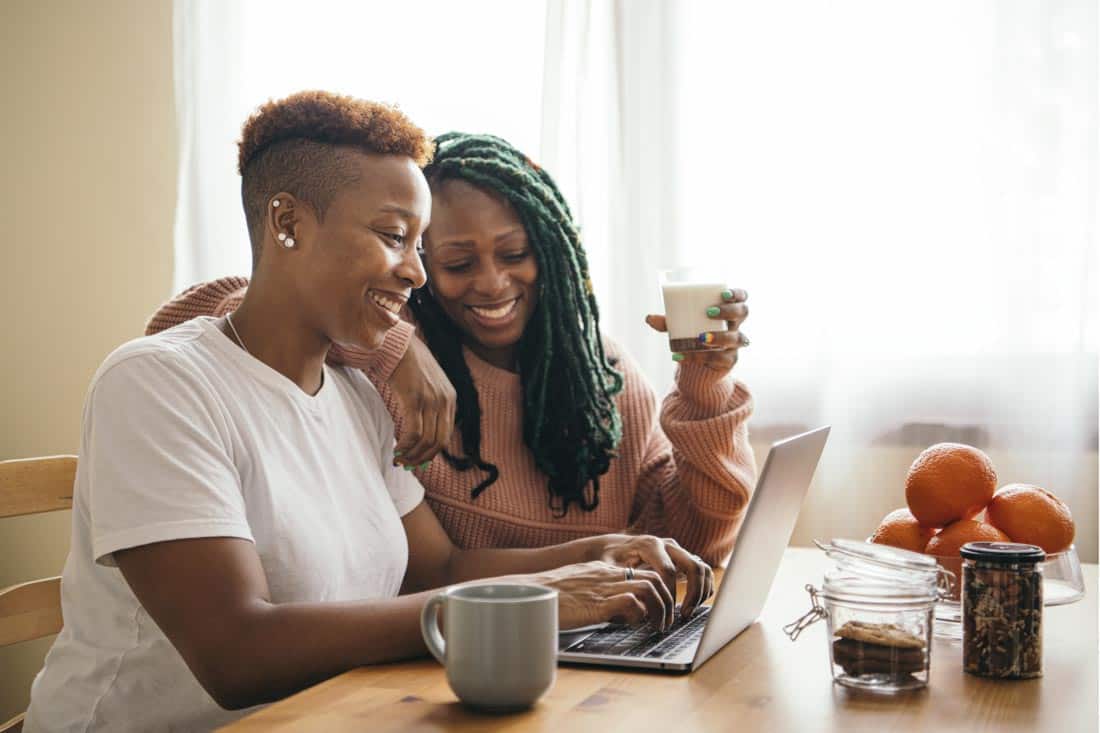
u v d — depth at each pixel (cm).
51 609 151
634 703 96
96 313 271
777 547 124
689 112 229
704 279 157
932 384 216
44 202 271
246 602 110
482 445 165
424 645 110
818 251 221
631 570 123
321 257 125
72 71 270
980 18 212
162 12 268
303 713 94
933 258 215
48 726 127
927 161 215
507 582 116
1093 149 206
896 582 101
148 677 124
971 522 124
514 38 245
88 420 121
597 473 169
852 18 219
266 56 260
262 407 127
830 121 221
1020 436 209
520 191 163
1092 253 206
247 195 129
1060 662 112
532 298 165
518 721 91
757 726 90
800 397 223
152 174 269
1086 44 206
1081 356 207
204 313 152
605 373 172
